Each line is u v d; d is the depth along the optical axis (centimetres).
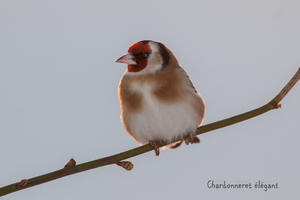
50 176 450
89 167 469
